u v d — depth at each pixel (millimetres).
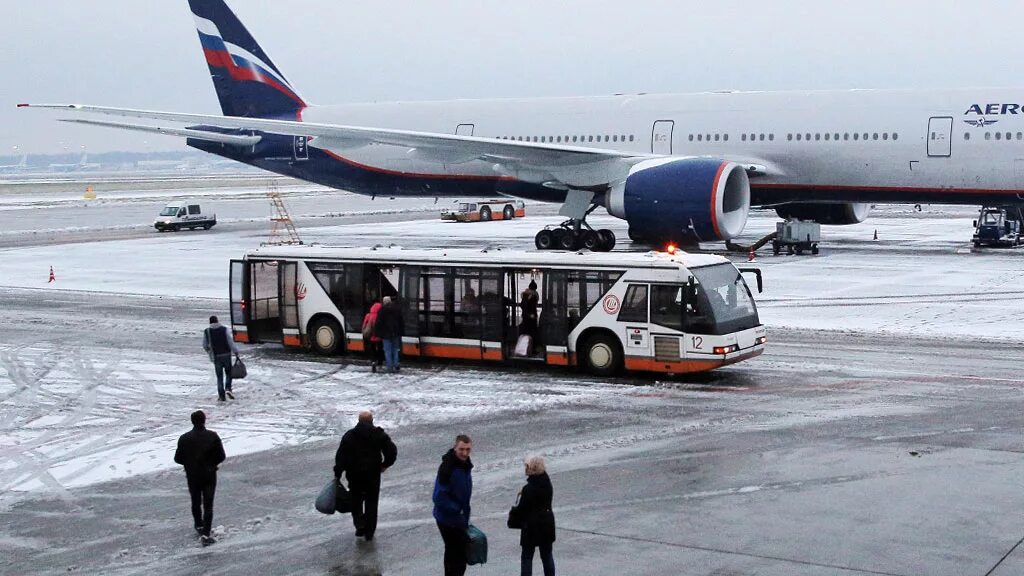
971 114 37656
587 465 15438
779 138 41062
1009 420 17484
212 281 37844
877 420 17641
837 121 40031
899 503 13422
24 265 44344
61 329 28828
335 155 49438
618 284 21297
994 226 43906
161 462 16312
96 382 22234
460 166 46781
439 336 23094
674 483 14469
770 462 15344
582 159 40750
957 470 14758
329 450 16750
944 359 22562
